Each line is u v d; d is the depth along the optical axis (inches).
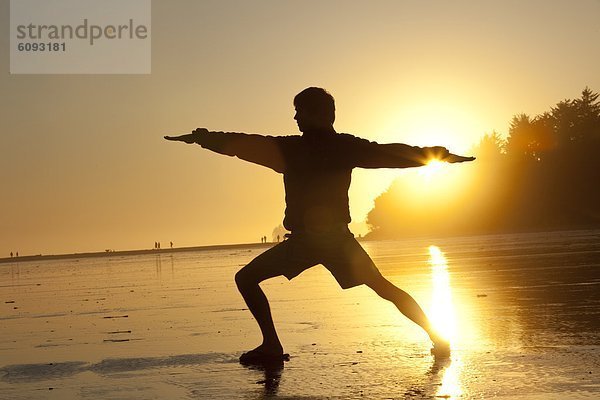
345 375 212.4
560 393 177.2
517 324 294.0
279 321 355.6
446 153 254.4
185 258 2498.8
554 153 3486.7
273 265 254.4
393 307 392.5
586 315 309.3
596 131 3422.7
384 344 265.6
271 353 251.8
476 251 1206.9
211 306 463.8
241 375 221.9
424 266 815.1
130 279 972.6
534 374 199.0
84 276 1229.1
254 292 255.6
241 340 298.4
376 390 190.4
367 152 253.8
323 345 271.6
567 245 1152.8
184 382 215.5
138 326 370.3
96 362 261.0
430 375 205.5
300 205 253.8
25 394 210.2
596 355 220.4
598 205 3408.0
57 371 246.8
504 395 178.1
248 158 254.4
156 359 260.2
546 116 3567.9
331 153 253.3
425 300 412.8
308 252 253.9
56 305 555.5
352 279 255.0
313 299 471.8
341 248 253.8
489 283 507.2
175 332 336.5
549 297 387.9
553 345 241.1
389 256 1259.2
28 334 363.6
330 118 257.8
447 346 244.8
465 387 188.2
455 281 546.9
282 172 258.1
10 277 1498.5
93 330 364.5
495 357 226.5
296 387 199.8
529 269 628.1
